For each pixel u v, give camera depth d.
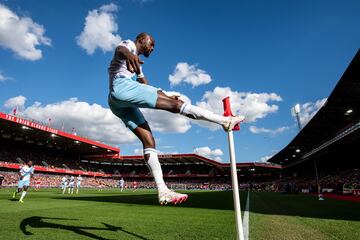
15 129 38.72
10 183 38.69
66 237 3.41
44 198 13.29
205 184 65.25
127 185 65.31
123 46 2.38
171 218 5.89
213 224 4.98
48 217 5.59
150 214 6.69
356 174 30.64
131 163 71.06
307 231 4.29
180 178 71.44
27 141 47.19
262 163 63.16
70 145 51.34
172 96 2.49
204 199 15.23
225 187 61.53
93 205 9.48
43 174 46.53
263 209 8.65
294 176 64.44
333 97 26.64
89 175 58.47
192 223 5.10
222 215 6.64
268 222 5.41
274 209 8.70
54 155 56.44
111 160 66.00
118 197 16.48
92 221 5.14
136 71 2.31
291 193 28.03
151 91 2.37
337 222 5.45
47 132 40.22
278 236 3.83
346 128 29.17
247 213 7.20
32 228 4.08
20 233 3.64
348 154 36.12
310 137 45.62
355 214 7.16
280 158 67.44
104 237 3.47
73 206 8.84
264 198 17.36
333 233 4.10
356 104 28.38
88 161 67.62
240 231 2.10
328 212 7.73
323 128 39.53
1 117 32.59
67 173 51.03
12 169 41.97
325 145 30.98
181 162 69.50
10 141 46.22
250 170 72.25
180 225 4.80
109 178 69.25
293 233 4.09
